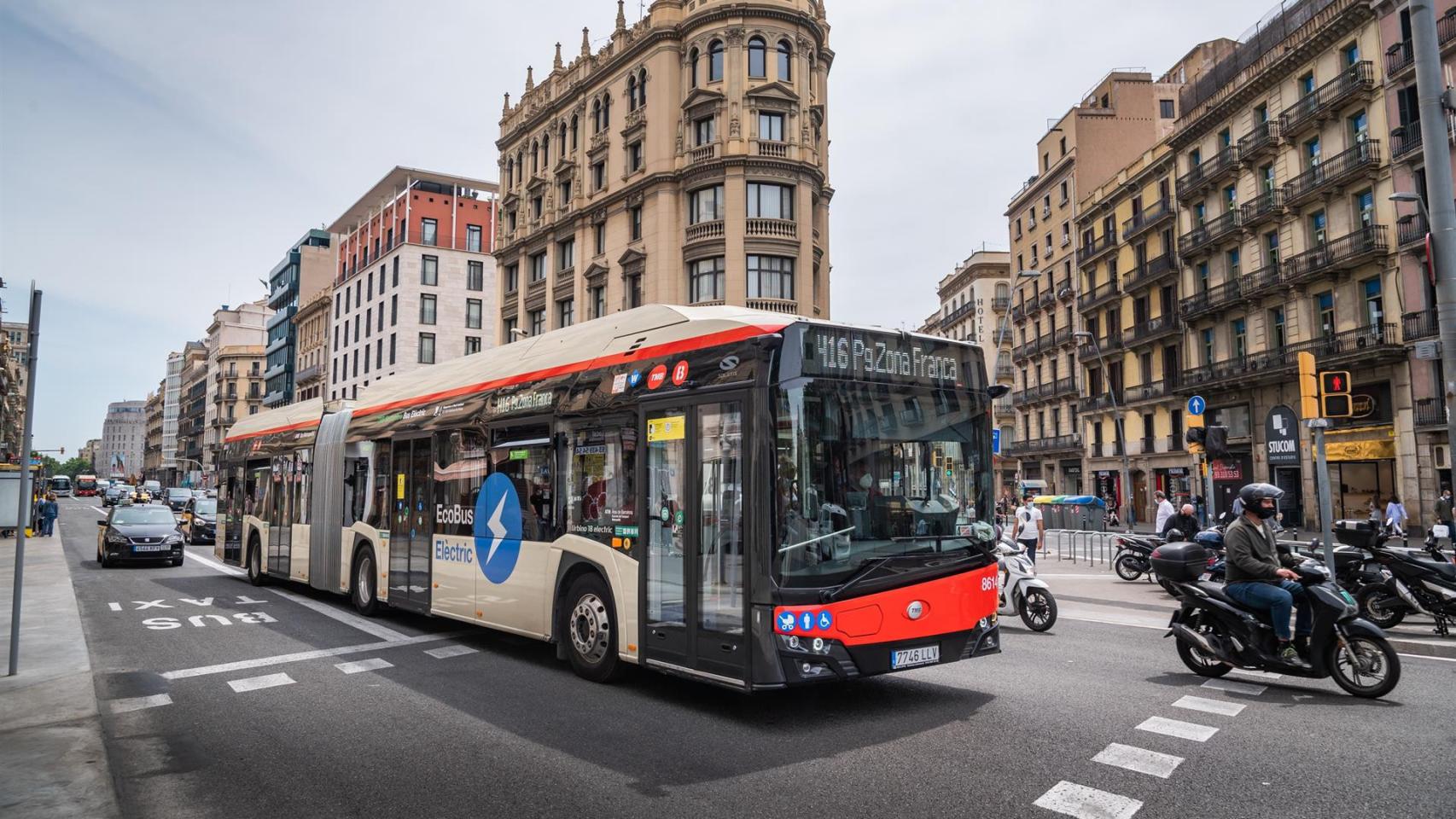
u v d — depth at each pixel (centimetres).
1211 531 1269
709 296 3628
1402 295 2975
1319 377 1066
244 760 555
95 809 460
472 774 521
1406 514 2945
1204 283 4112
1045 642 977
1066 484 5606
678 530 683
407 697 721
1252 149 3616
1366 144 3056
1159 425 4522
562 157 4512
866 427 650
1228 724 614
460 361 1118
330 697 724
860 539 631
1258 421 3738
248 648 957
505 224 4975
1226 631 758
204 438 12606
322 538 1356
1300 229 3431
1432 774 501
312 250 8875
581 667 785
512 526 895
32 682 762
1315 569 727
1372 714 639
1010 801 464
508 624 887
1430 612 980
